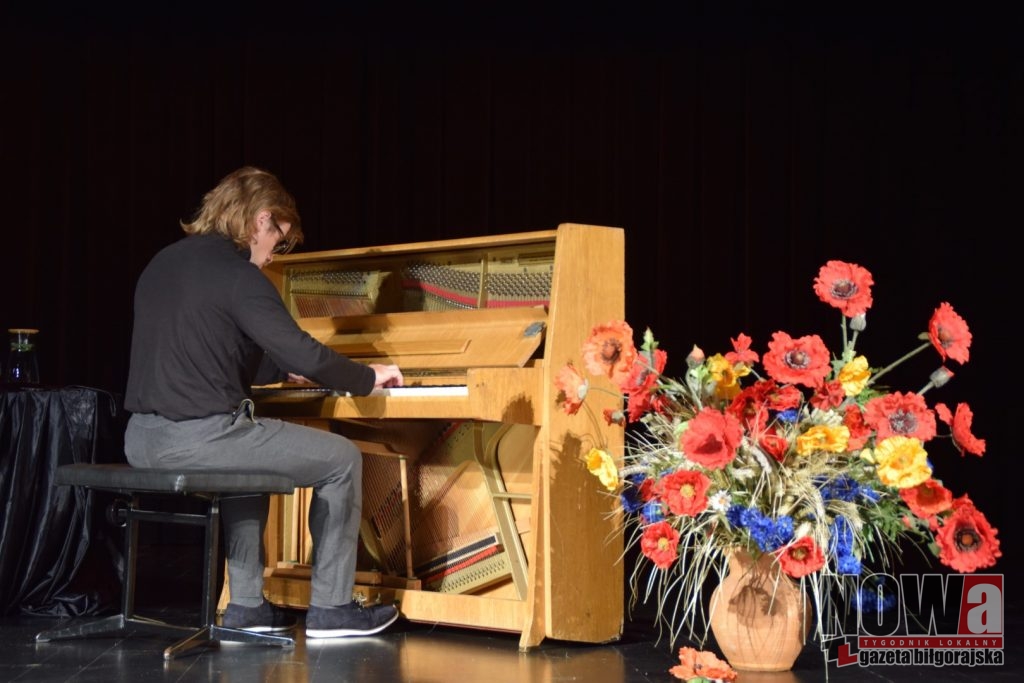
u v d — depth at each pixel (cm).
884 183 693
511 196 675
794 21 693
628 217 685
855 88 693
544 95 679
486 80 673
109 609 382
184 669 288
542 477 319
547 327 325
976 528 265
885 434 267
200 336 315
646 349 288
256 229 336
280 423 324
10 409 375
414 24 669
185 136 641
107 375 629
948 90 689
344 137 657
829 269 282
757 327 693
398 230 663
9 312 620
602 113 681
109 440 387
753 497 270
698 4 689
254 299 315
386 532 373
